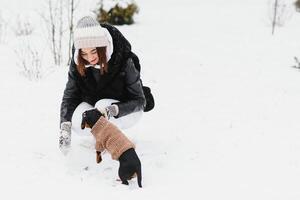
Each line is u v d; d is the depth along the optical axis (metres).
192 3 17.28
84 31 4.81
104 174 5.11
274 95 7.68
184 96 7.68
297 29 12.63
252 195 4.64
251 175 5.06
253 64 9.50
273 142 5.90
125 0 13.26
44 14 13.84
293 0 16.72
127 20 13.22
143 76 8.68
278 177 5.02
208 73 8.92
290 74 8.86
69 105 5.46
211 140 6.00
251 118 6.73
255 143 5.88
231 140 5.98
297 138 6.01
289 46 10.88
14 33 11.92
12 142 5.89
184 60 9.72
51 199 4.57
